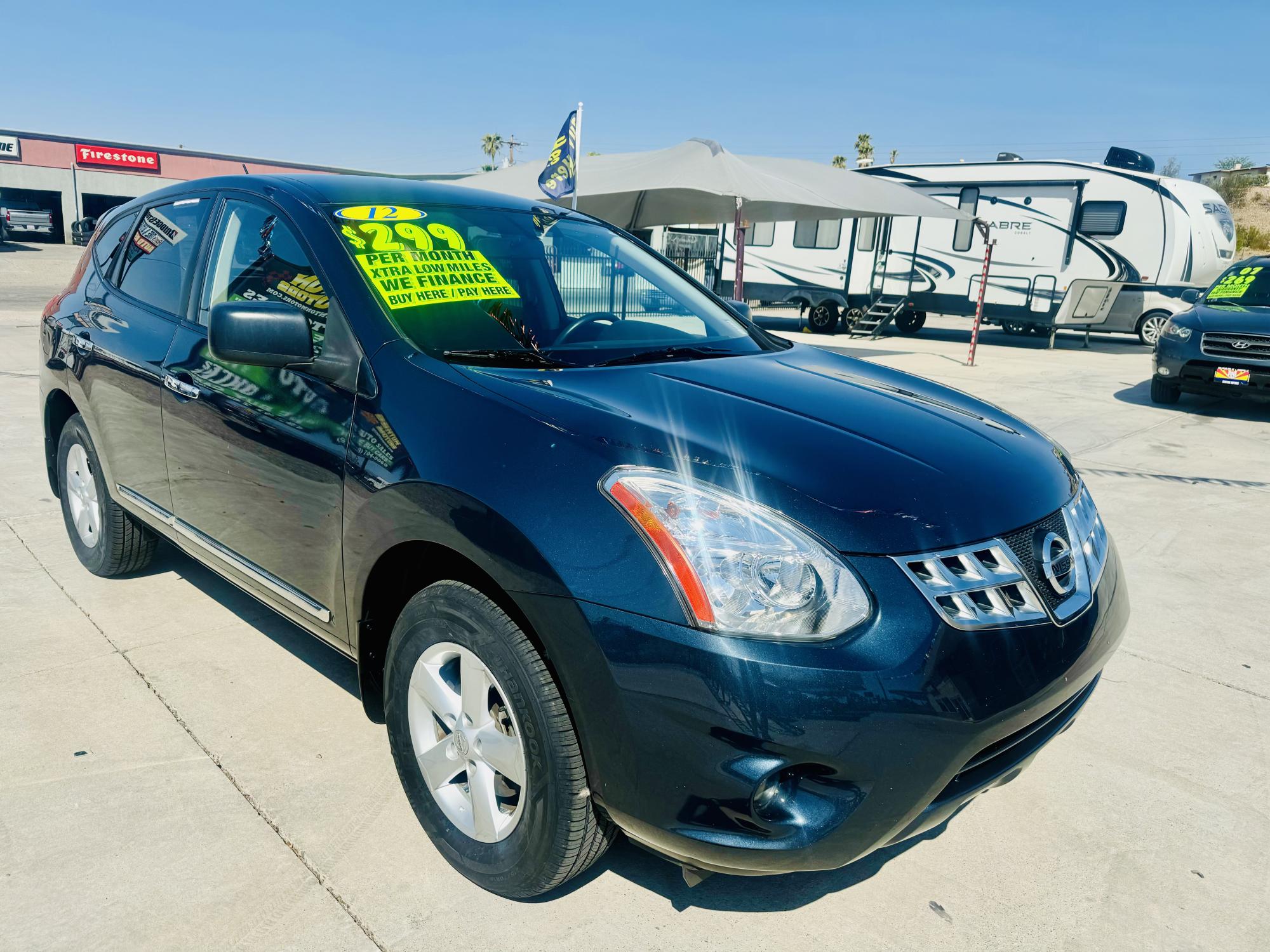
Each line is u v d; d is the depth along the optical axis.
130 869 2.16
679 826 1.74
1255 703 3.20
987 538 1.90
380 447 2.17
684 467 1.84
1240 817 2.56
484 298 2.61
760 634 1.68
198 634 3.37
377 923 2.03
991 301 16.92
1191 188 15.73
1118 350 16.75
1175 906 2.20
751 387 2.38
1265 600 4.14
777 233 19.94
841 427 2.13
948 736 1.73
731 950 2.00
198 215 3.14
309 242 2.59
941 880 2.26
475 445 2.00
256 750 2.66
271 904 2.07
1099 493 5.96
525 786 1.94
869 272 18.44
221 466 2.74
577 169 9.75
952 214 12.58
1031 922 2.13
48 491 5.08
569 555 1.79
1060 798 2.63
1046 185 16.17
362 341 2.33
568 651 1.78
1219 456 7.19
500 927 2.03
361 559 2.22
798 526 1.76
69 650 3.22
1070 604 2.00
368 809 2.42
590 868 2.06
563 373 2.33
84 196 38.69
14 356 10.30
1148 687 3.30
